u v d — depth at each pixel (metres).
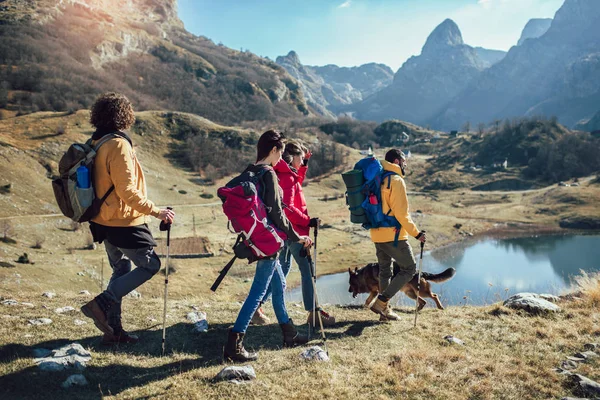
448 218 114.56
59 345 4.58
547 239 93.69
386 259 6.46
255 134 191.62
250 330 5.75
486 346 5.18
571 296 7.79
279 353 4.77
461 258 74.50
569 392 3.87
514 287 52.53
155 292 40.06
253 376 3.94
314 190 157.38
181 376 3.96
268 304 7.68
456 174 190.00
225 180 153.38
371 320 6.50
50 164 115.81
